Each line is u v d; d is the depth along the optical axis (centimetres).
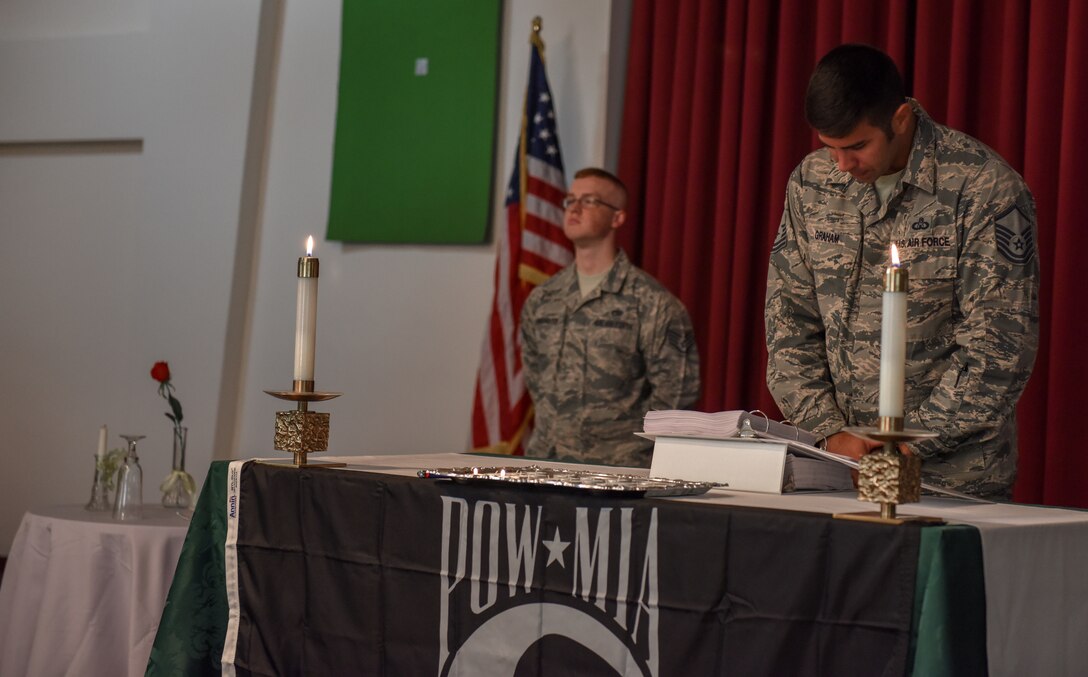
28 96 525
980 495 201
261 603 186
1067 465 328
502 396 416
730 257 399
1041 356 339
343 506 179
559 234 424
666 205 412
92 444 512
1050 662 144
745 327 394
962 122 354
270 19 494
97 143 523
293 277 486
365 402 472
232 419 489
